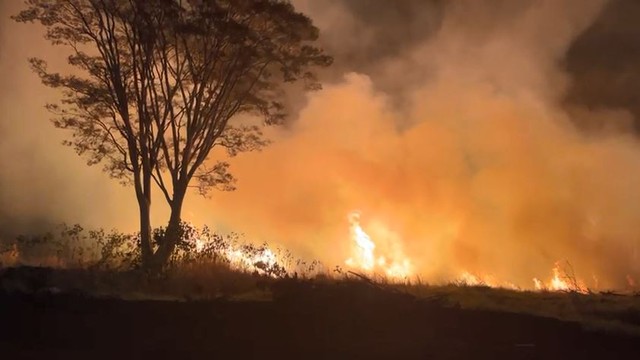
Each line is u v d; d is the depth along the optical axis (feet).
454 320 35.27
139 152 59.47
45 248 62.80
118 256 57.26
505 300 47.62
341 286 41.73
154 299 42.14
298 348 28.63
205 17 58.29
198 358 26.68
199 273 51.60
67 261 56.80
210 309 36.65
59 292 40.75
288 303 37.55
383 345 29.58
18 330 31.32
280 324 33.30
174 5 58.23
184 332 31.40
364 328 33.06
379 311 36.32
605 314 42.14
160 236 56.29
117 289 45.73
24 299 38.42
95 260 56.49
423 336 31.81
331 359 26.86
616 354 29.60
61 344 28.89
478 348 29.53
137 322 33.37
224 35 58.85
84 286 44.70
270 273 54.75
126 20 59.82
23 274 45.06
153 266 52.60
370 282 44.60
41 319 33.60
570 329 34.53
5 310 35.47
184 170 58.90
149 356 26.86
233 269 54.60
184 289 47.32
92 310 36.29
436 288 53.42
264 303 38.68
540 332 33.50
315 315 35.14
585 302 47.14
